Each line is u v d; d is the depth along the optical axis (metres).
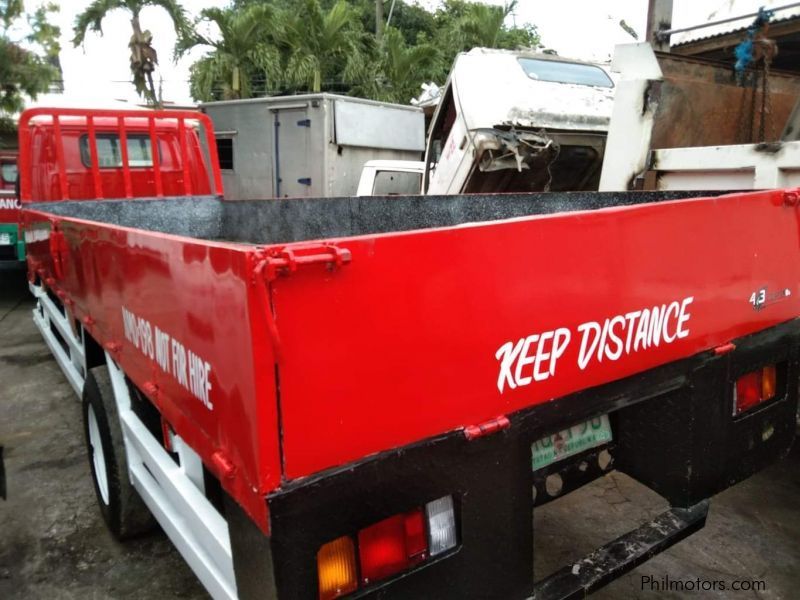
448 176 5.84
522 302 1.69
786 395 2.49
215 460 1.56
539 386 1.77
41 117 5.77
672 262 2.02
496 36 17.23
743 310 2.27
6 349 6.64
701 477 2.23
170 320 1.81
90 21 14.00
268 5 14.98
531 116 5.54
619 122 4.01
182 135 5.80
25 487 3.72
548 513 3.25
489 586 1.75
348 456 1.45
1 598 2.75
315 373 1.38
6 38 12.61
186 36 14.59
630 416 2.32
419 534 1.60
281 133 10.41
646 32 5.14
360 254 1.40
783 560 2.84
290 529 1.39
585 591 1.91
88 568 2.96
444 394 1.58
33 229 4.55
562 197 3.36
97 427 3.05
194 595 2.76
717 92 4.14
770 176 3.19
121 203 4.80
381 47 16.11
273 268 1.27
